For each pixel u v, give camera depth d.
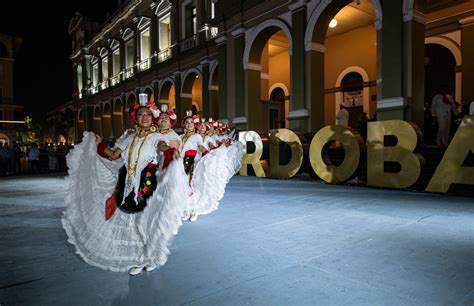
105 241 3.28
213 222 5.14
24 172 18.42
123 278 3.14
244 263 3.45
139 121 3.41
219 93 15.36
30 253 3.91
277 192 7.91
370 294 2.73
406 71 8.88
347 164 8.75
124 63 26.45
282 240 4.20
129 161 3.34
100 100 30.58
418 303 2.58
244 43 13.99
